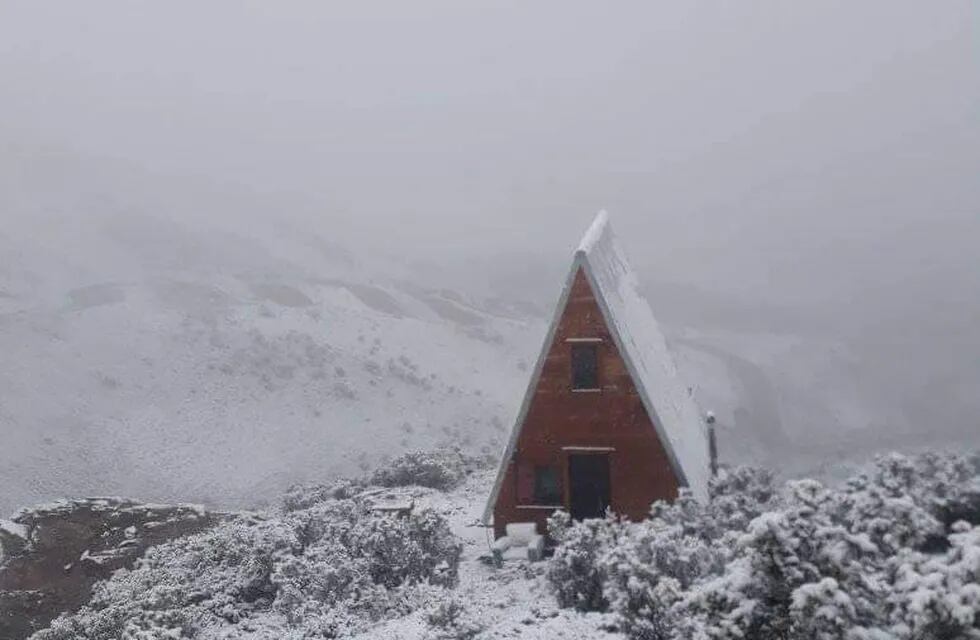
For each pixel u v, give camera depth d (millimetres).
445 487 28875
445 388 65000
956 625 6621
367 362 64688
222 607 15148
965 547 6996
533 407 19344
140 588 16031
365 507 21234
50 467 44906
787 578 7277
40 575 19422
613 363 18969
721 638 7371
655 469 18609
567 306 19203
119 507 24297
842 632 6859
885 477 11742
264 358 61250
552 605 13398
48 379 52281
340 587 14258
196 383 56719
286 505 28312
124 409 52250
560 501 19234
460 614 12062
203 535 20625
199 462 48969
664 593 8977
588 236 20328
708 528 13719
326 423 55344
